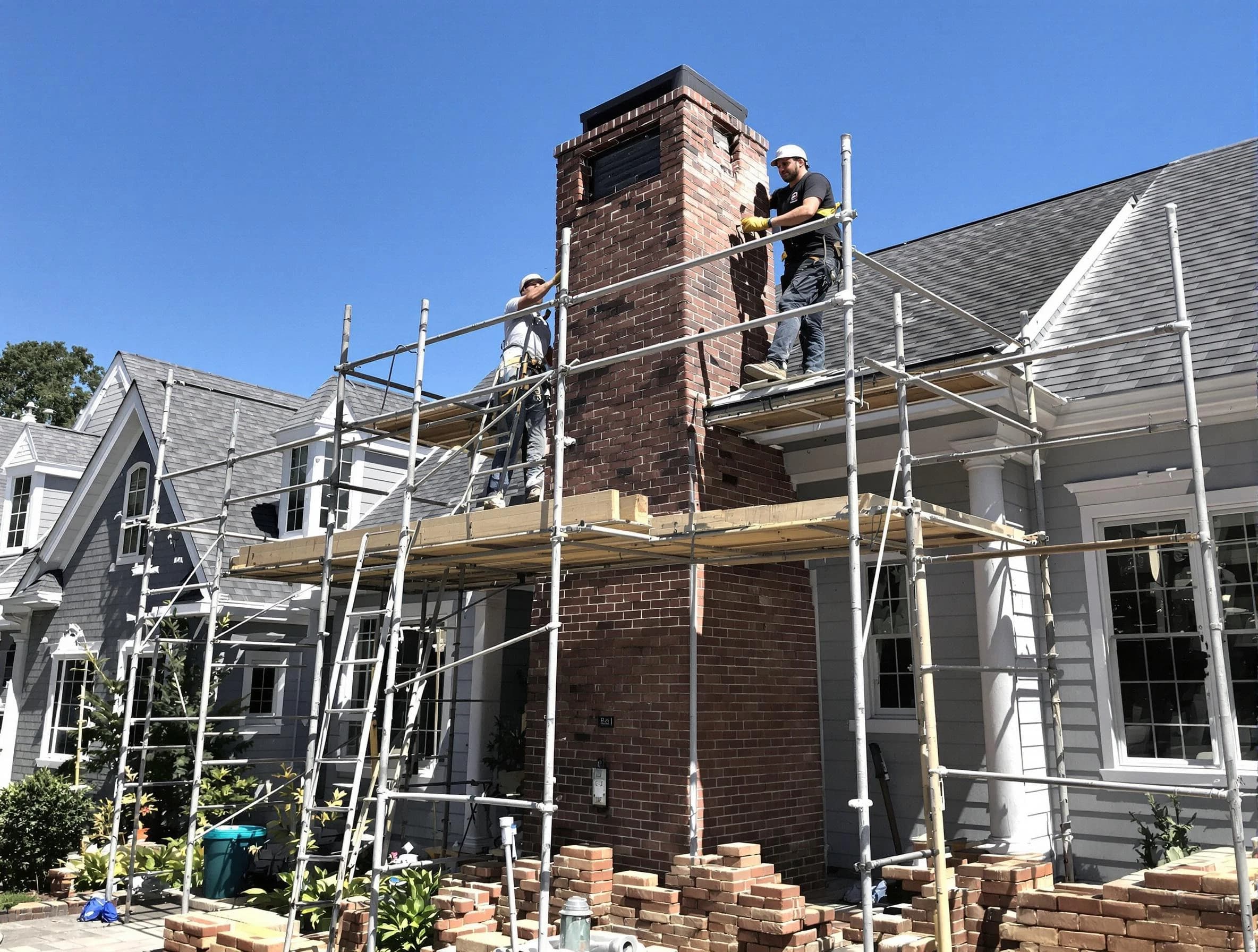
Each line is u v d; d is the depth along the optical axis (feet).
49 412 81.35
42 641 60.75
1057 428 30.78
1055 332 33.09
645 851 28.78
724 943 24.07
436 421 35.35
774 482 34.04
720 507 31.37
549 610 33.60
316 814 36.50
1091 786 19.25
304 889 30.09
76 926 31.96
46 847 38.52
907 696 32.17
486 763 41.42
